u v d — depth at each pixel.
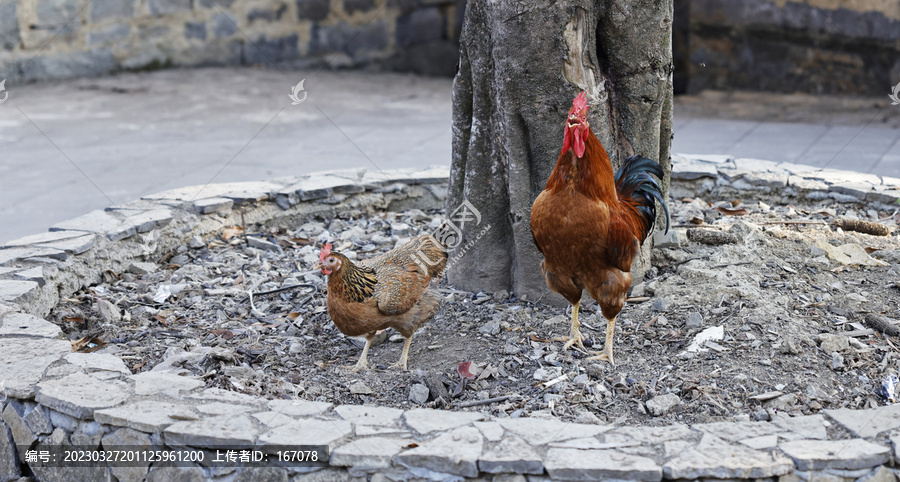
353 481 3.27
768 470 3.07
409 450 3.22
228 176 9.94
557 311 5.34
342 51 18.70
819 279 5.46
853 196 7.29
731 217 7.04
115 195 9.12
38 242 5.79
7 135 12.47
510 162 5.21
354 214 7.70
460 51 5.39
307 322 5.34
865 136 12.12
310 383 4.37
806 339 4.56
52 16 16.14
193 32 17.73
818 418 3.44
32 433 3.77
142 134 12.64
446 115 14.42
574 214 4.16
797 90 15.65
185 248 6.62
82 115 13.93
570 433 3.35
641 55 5.00
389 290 4.41
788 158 10.76
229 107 14.73
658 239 5.80
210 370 4.40
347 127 13.33
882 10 14.35
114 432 3.50
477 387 4.29
